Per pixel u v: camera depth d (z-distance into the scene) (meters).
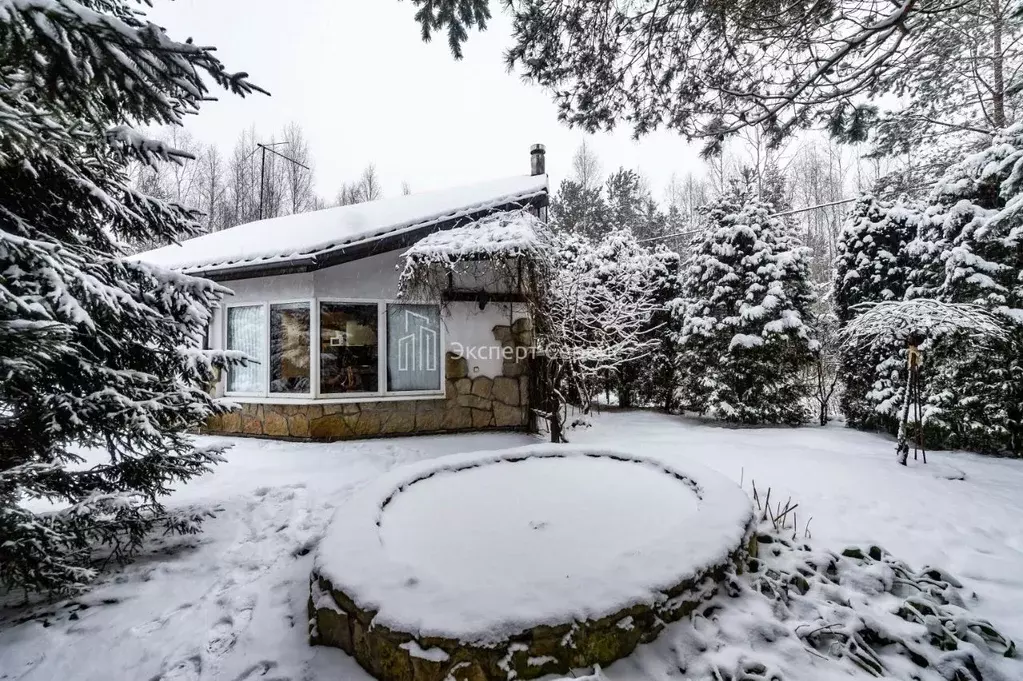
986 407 6.50
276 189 30.69
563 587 2.13
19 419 2.85
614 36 4.08
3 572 2.44
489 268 7.35
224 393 7.34
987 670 2.24
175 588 2.96
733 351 9.39
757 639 2.23
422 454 6.20
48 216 3.27
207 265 7.15
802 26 3.46
